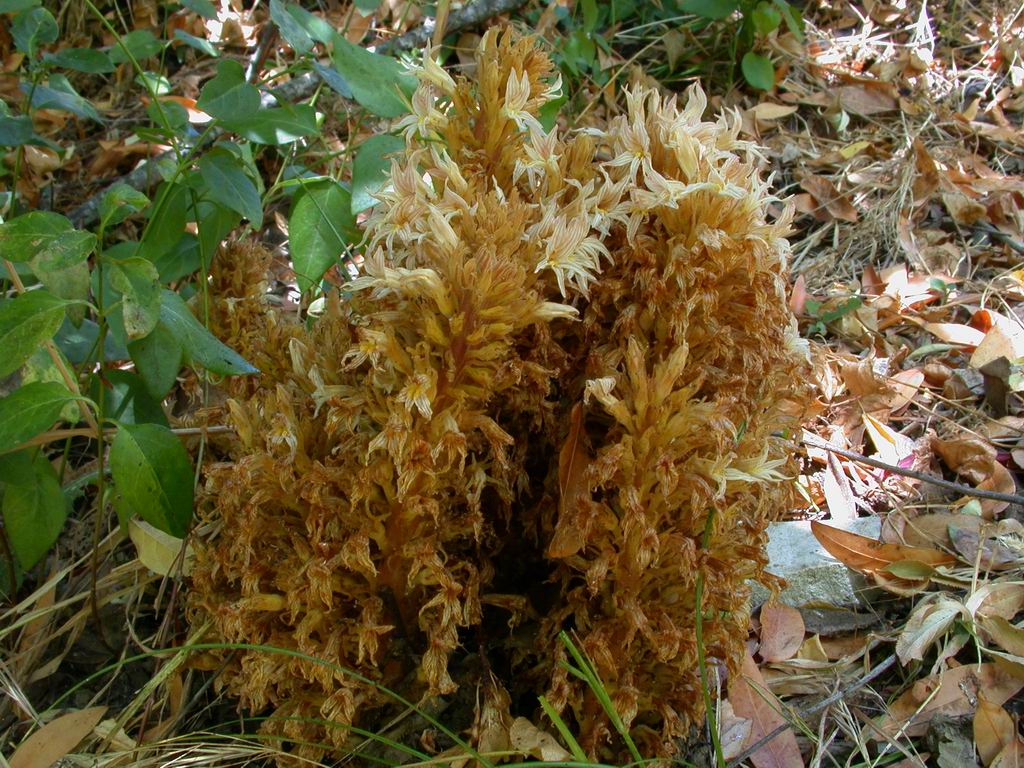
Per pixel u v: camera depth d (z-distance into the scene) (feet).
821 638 1.49
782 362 1.21
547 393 1.08
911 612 1.50
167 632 1.44
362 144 1.38
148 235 1.42
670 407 1.01
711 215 1.05
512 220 0.99
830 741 1.34
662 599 1.15
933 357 1.96
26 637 1.46
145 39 1.64
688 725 1.20
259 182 1.69
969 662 1.44
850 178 2.35
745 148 1.11
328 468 1.07
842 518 1.64
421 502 1.04
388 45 2.35
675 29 2.59
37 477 1.28
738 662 1.18
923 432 1.82
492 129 1.12
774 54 2.60
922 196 2.29
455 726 1.23
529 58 1.11
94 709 1.29
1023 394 1.86
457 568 1.14
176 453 1.21
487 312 0.97
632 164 1.08
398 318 1.01
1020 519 1.65
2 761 1.23
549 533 1.17
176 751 1.23
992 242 2.21
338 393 1.07
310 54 1.56
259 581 1.16
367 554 1.05
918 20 2.73
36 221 1.13
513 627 1.25
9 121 1.38
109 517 1.61
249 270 1.48
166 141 1.50
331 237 1.44
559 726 1.09
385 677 1.22
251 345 1.31
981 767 1.29
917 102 2.56
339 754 1.21
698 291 1.06
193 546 1.26
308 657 1.09
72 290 1.16
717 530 1.11
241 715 1.28
